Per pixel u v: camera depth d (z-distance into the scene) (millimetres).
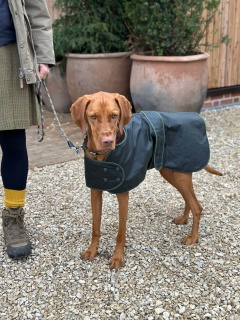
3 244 1382
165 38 2475
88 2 2781
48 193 1766
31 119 1250
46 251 1343
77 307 1099
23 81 1187
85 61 2660
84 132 1096
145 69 2469
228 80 3365
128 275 1225
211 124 2811
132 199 1714
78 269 1254
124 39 2840
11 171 1293
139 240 1407
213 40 3168
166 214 1591
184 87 2438
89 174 1187
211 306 1099
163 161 1283
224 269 1250
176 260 1297
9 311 1086
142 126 1226
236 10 3225
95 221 1287
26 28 1169
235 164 2119
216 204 1674
